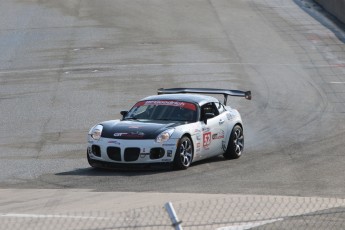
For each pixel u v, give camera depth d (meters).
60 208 38.09
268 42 127.56
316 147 64.88
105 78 101.62
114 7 152.88
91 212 36.09
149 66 109.62
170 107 55.34
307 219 33.69
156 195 41.66
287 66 111.31
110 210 36.84
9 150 64.50
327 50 122.00
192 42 127.56
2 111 83.94
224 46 124.69
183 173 50.94
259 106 86.62
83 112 82.88
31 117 80.69
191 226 32.12
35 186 46.78
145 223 32.56
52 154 61.94
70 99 89.50
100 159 51.56
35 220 34.22
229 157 58.72
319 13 149.88
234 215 34.59
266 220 33.38
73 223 33.06
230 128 58.22
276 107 86.31
